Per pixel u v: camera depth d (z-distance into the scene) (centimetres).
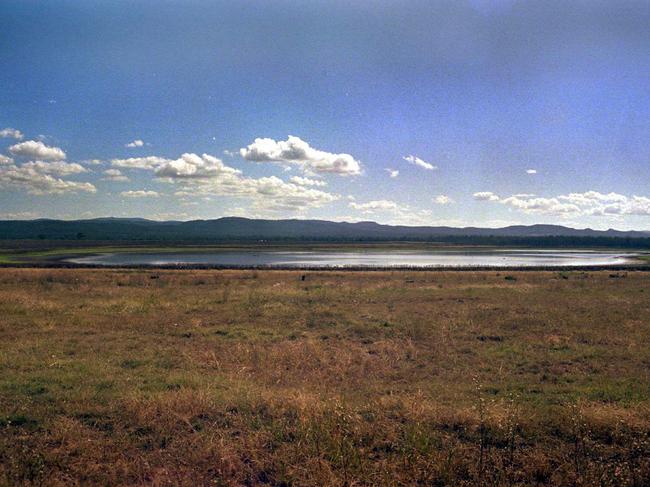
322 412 702
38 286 2822
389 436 649
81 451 604
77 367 1035
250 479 557
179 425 688
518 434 668
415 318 1752
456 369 1079
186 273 4006
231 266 5400
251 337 1415
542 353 1236
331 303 2172
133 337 1400
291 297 2367
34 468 554
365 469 564
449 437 657
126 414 724
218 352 1227
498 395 864
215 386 899
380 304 2145
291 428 667
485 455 607
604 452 622
